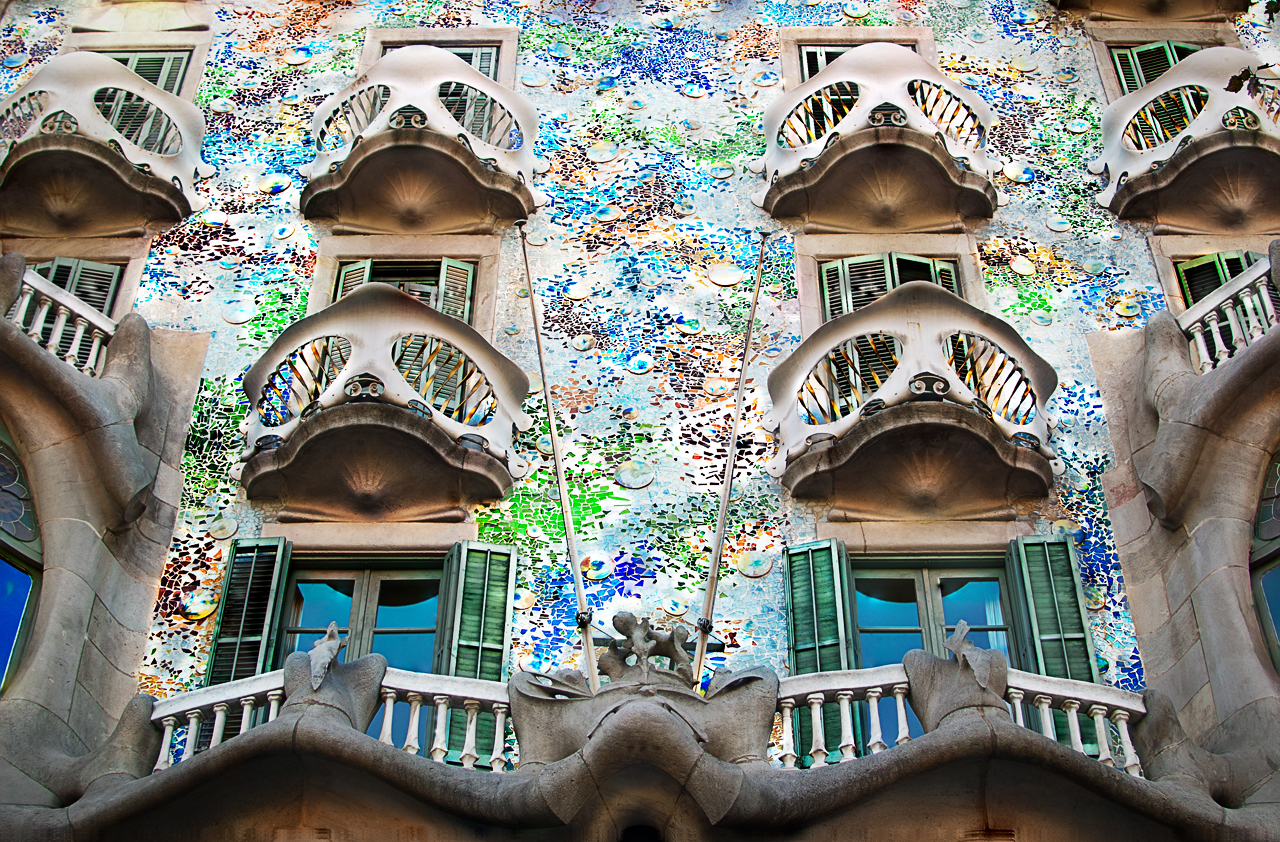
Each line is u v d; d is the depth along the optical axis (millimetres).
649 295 16641
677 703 11672
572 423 15422
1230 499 13625
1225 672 12734
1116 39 19609
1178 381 14531
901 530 14570
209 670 13516
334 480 14594
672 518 14688
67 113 17109
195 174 17781
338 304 14977
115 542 14000
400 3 20062
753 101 18812
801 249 17156
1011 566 14227
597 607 14008
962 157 17531
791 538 14555
